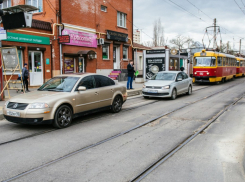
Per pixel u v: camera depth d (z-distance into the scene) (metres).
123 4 23.66
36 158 4.67
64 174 3.97
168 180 3.77
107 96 8.63
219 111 9.34
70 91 7.30
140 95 14.78
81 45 18.78
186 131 6.56
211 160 4.57
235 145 5.41
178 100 12.44
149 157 4.71
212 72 21.67
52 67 16.44
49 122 6.52
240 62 35.25
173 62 23.17
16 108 6.50
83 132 6.48
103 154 4.88
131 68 15.48
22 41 14.40
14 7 10.95
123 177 3.87
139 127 7.03
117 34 22.52
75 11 18.06
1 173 4.02
